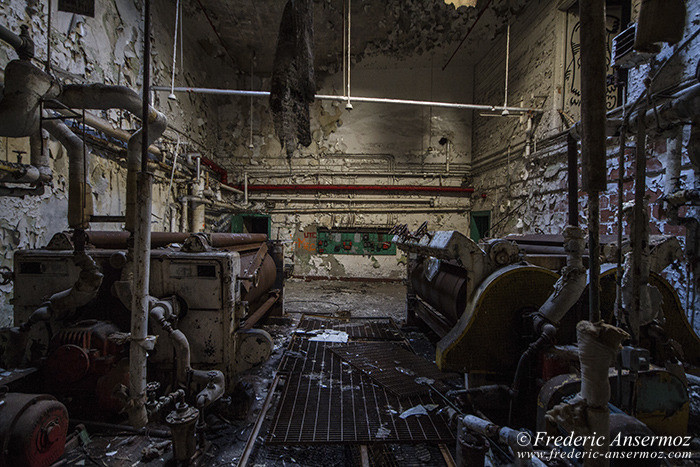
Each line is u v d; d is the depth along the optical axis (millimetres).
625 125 1342
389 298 6254
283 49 2180
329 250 8344
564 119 4871
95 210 3838
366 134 8383
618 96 4184
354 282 8141
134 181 1996
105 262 2273
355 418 2092
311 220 8344
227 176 8266
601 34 866
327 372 2797
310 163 8383
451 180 8391
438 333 3061
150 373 2219
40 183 2578
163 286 2275
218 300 2252
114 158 4180
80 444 1814
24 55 1833
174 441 1595
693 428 1830
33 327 2084
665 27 1376
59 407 1611
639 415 1544
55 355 1867
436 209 8273
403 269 8297
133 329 1524
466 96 8305
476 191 8047
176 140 5840
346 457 1756
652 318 1609
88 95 1987
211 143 7723
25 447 1413
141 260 1523
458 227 8328
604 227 3850
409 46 7520
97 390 1921
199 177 6184
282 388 2504
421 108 8352
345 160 8391
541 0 5395
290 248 8352
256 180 8359
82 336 1938
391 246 8305
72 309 2090
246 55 7727
